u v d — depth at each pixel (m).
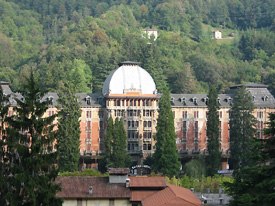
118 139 171.88
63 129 169.25
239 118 185.50
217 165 179.75
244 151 182.50
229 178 142.00
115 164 170.75
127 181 107.62
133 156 195.12
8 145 76.31
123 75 197.50
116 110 195.00
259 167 81.12
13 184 74.38
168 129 170.88
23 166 76.12
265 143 83.38
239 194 81.69
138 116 196.50
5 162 77.50
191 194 109.38
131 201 104.94
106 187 107.75
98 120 197.62
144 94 197.00
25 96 82.06
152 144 197.50
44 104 81.25
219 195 121.44
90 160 193.50
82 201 105.06
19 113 79.38
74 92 176.00
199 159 180.75
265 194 77.94
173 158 168.88
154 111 198.25
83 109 196.25
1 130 79.38
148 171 186.88
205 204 105.94
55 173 77.88
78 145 170.50
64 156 167.25
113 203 105.44
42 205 75.00
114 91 195.00
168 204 98.12
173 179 139.12
